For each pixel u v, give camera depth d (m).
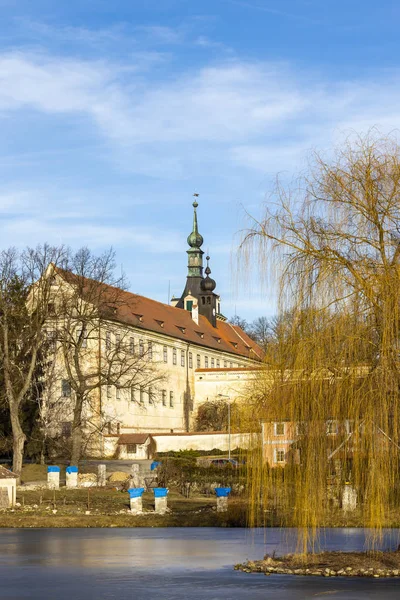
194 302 153.00
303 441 25.66
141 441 102.56
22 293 77.06
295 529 27.66
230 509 47.84
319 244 26.06
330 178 26.31
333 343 25.20
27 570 28.28
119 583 25.20
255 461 27.25
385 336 24.36
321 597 22.12
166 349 130.50
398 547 28.78
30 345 77.12
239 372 137.75
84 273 80.44
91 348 98.94
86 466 87.44
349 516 26.05
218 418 129.38
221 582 25.05
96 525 46.81
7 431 86.62
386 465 24.50
